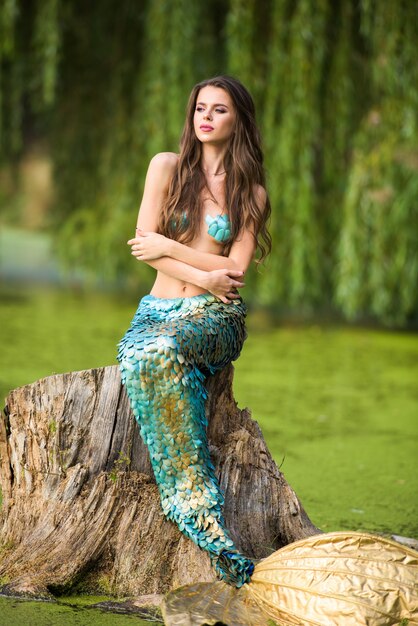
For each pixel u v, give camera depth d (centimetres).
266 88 1028
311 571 344
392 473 556
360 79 1055
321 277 1102
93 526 373
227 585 356
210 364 376
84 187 1320
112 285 1521
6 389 705
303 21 991
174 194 392
